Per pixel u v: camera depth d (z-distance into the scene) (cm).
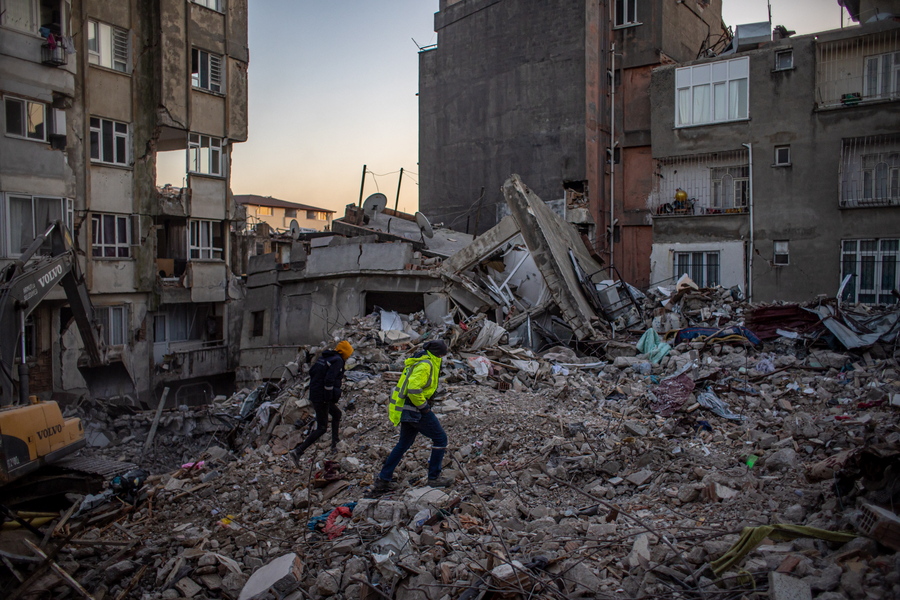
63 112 2016
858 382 1128
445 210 3048
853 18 2330
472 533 628
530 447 893
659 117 2506
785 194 2262
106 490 894
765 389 1136
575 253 2022
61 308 2041
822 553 495
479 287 1823
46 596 641
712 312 1709
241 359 2305
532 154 2752
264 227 3309
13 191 1850
